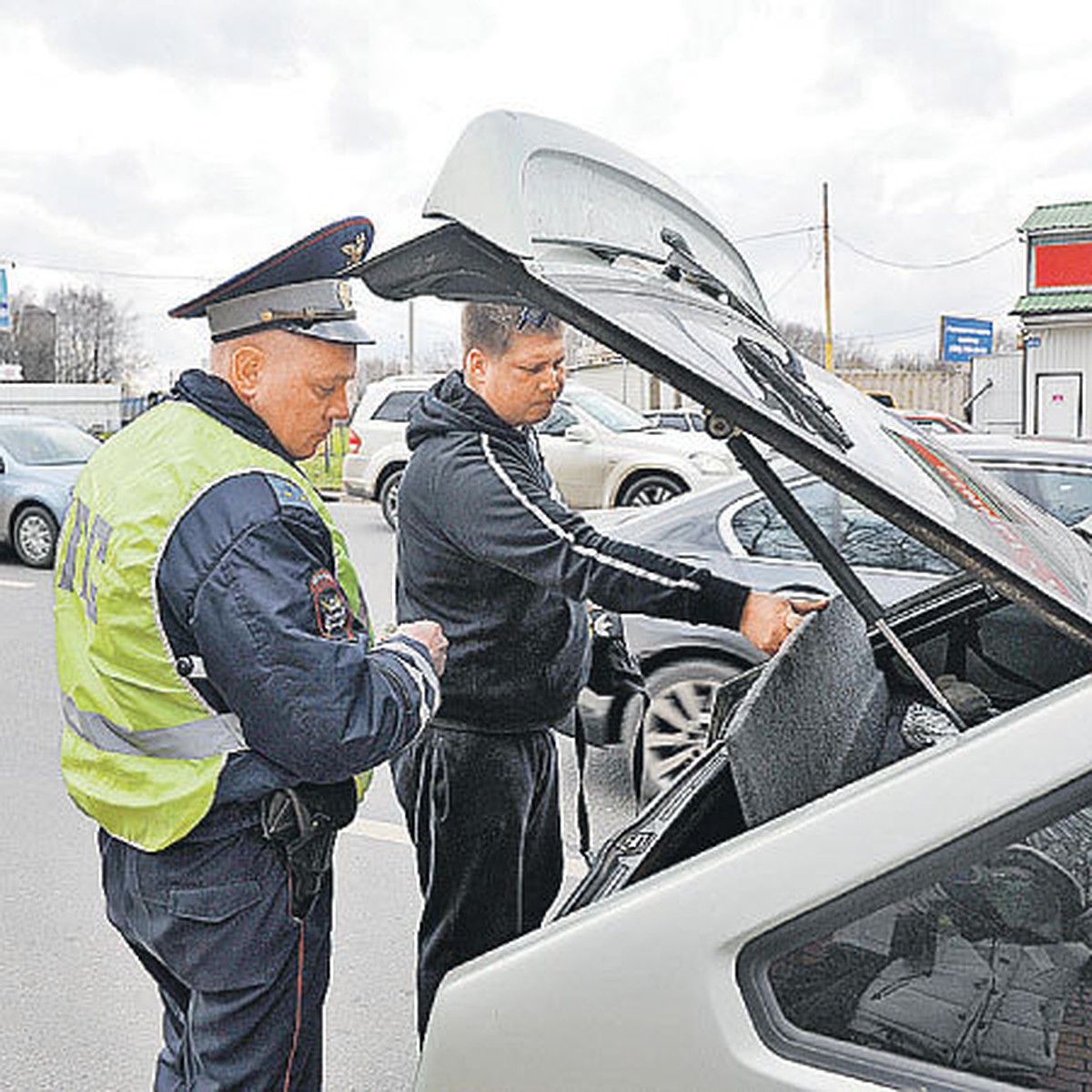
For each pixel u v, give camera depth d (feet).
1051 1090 4.14
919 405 126.52
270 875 6.19
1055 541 6.27
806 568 14.60
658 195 6.44
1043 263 81.61
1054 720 4.06
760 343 6.04
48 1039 10.85
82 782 6.31
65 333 224.94
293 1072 6.56
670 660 14.76
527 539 7.29
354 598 6.52
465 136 4.69
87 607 6.09
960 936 4.12
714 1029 4.14
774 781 5.44
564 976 4.31
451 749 8.29
